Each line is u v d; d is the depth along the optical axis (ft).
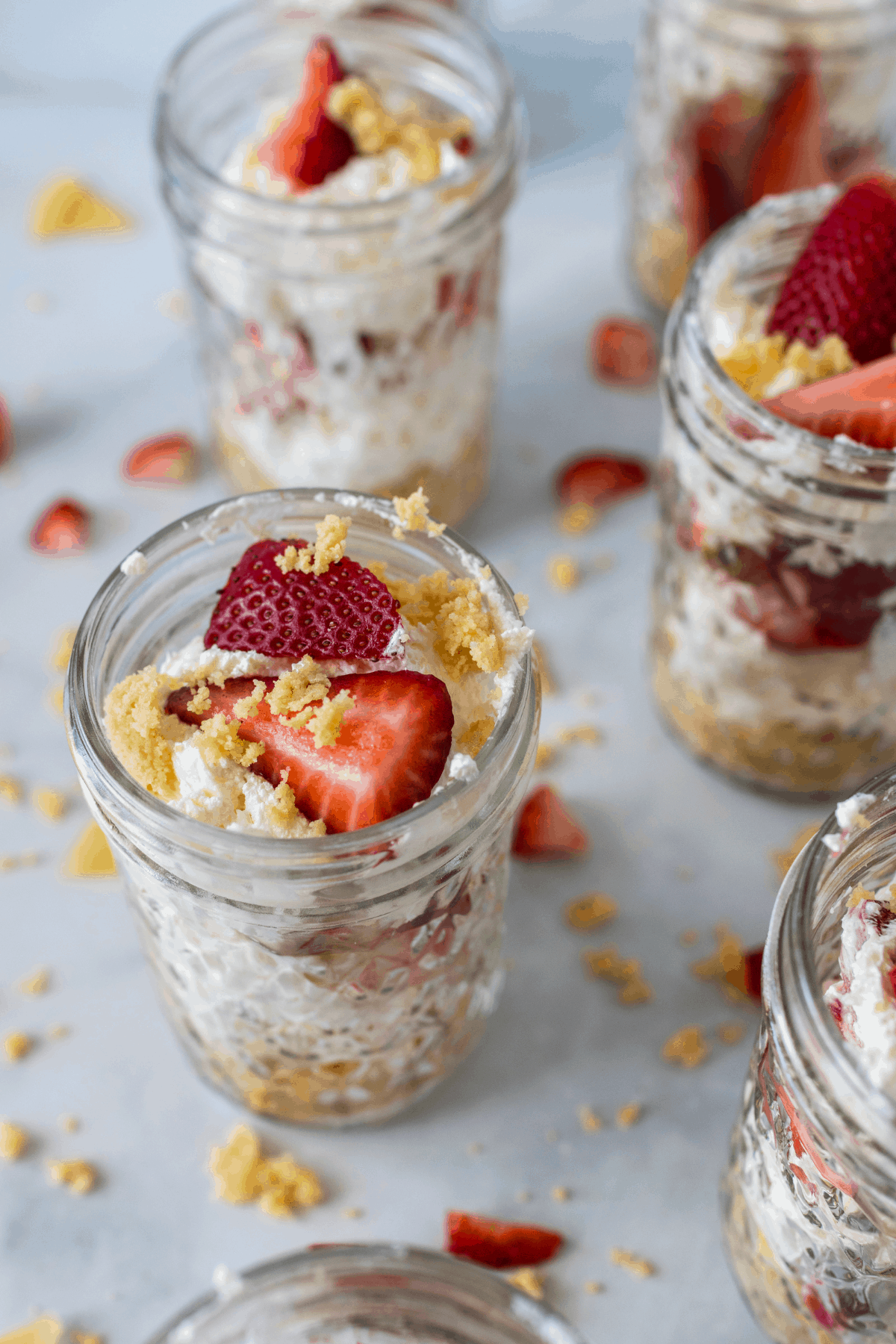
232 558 1.11
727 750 1.33
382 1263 1.04
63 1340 1.14
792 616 1.21
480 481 1.47
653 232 1.55
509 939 1.29
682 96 1.46
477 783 1.01
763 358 1.22
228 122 1.46
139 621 1.10
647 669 1.40
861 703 1.25
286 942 1.04
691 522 1.22
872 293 1.22
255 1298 1.04
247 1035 1.12
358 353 1.30
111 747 1.04
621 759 1.38
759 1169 1.08
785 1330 1.12
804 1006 0.98
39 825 1.33
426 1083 1.20
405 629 1.05
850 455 1.12
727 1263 1.17
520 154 1.36
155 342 1.59
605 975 1.27
